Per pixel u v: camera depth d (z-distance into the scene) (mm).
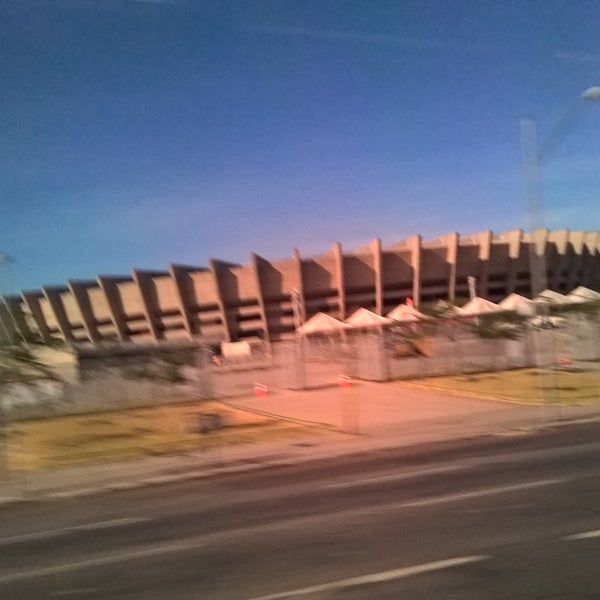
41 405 27875
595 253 86938
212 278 74438
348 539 8492
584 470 12461
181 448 20531
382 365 37375
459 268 75938
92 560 8586
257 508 11219
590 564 6859
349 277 74375
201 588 6996
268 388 35938
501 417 22781
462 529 8609
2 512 13484
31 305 77375
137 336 77812
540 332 32594
